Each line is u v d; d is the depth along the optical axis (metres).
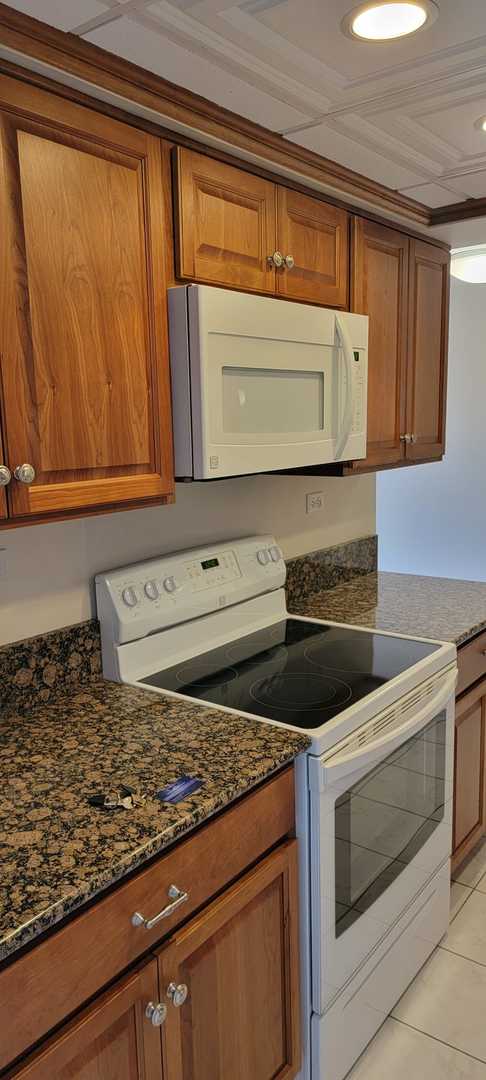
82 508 1.34
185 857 1.15
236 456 1.57
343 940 1.54
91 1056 1.00
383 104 1.48
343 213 1.98
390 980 1.79
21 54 1.13
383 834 1.68
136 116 1.37
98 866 0.99
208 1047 1.23
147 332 1.42
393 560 4.57
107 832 1.08
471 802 2.29
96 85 1.25
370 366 2.18
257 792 1.31
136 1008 1.07
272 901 1.37
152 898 1.09
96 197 1.30
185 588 1.86
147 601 1.75
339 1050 1.59
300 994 1.48
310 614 2.29
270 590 2.18
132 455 1.42
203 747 1.36
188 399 1.49
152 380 1.44
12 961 0.90
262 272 1.70
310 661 1.84
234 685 1.68
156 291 1.43
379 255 2.17
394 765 1.70
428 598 2.47
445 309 2.61
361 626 2.13
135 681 1.71
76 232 1.27
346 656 1.87
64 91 1.23
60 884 0.95
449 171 1.89
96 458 1.34
